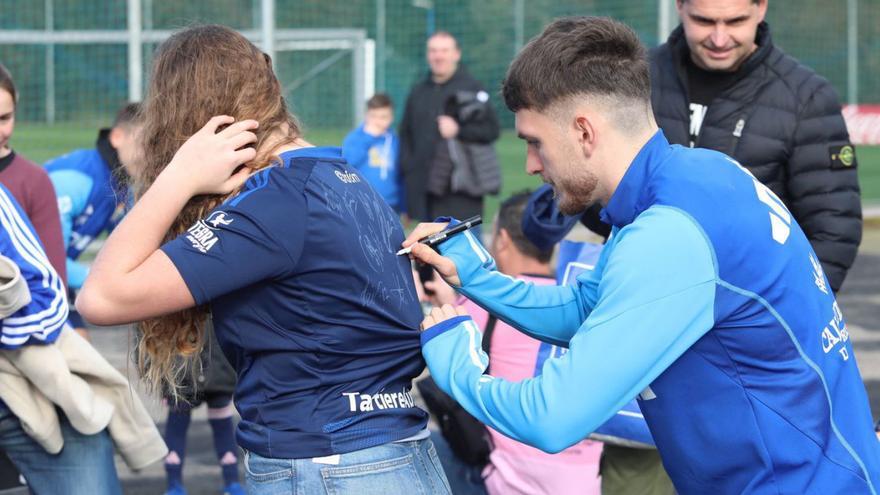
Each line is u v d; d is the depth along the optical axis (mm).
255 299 2266
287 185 2266
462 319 2354
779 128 3531
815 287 2232
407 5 24828
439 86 8930
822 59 24953
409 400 2406
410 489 2328
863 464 2244
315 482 2260
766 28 3586
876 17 25203
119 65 23625
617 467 3564
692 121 3629
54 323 3297
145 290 2170
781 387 2166
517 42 24219
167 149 2381
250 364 2322
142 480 5324
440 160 8602
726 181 2182
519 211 3854
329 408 2283
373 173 9312
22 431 3424
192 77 2361
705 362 2172
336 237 2266
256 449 2307
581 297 2539
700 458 2234
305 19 25219
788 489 2178
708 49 3479
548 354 3576
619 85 2197
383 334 2330
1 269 3129
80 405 3348
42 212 4371
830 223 3521
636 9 23344
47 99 23047
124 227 2236
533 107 2256
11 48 23484
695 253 2098
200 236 2205
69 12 23641
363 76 18812
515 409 2137
